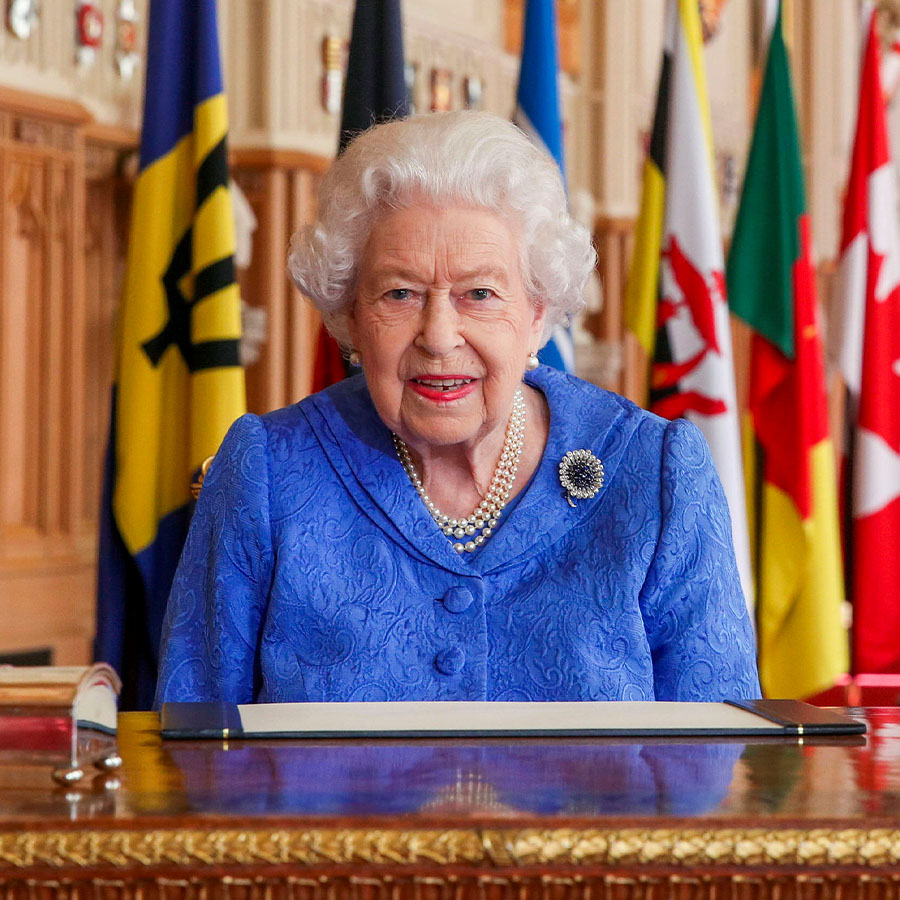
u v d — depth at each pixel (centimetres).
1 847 81
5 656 568
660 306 404
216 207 362
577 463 170
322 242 165
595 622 162
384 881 82
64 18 585
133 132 630
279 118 658
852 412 471
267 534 167
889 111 1127
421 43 739
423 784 96
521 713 127
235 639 167
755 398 426
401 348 159
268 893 82
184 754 108
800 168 434
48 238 579
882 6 1134
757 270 430
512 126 168
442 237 157
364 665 160
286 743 113
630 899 83
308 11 671
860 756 109
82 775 95
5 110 557
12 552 577
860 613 449
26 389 585
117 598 368
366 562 164
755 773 101
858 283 474
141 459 365
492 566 163
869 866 82
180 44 371
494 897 82
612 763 104
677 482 170
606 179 912
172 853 81
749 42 1051
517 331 161
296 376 667
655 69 959
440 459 170
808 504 418
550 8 370
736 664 167
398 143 160
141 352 367
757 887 83
